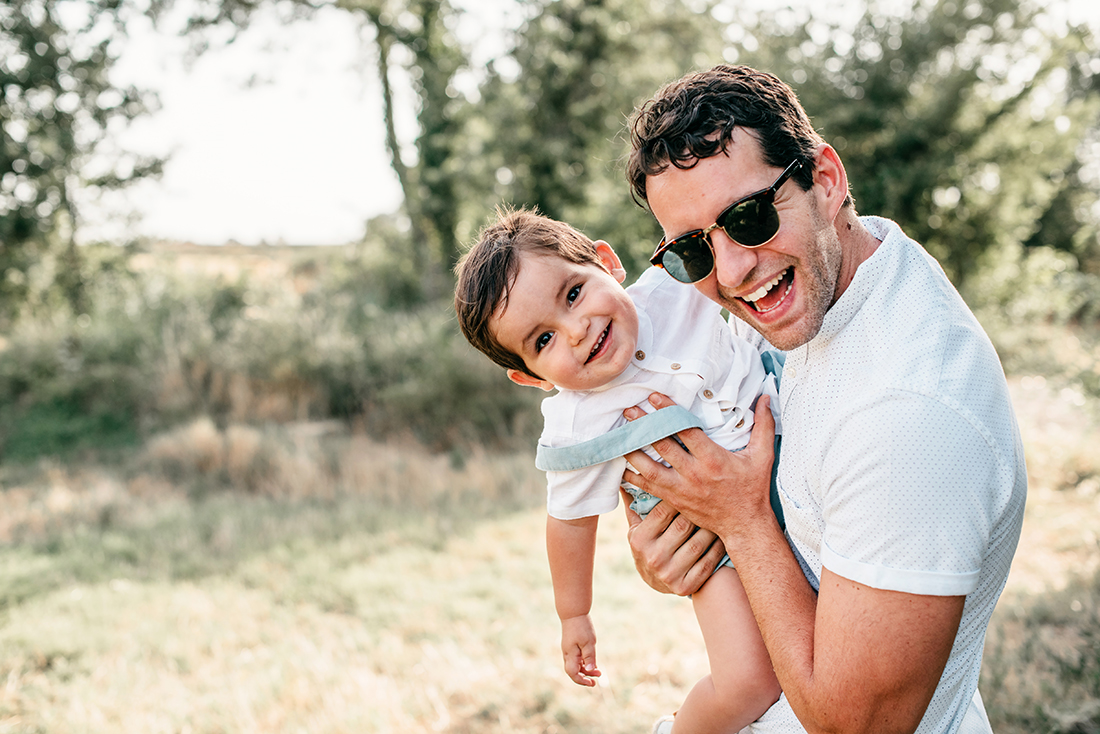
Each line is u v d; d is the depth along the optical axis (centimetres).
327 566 511
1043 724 270
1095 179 1919
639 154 132
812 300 125
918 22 1318
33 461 869
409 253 1588
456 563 509
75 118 1470
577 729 312
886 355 118
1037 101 1337
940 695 131
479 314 175
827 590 119
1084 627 343
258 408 935
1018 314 1281
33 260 1446
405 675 367
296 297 1225
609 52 1539
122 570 524
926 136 1296
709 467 144
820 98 1325
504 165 1516
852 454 115
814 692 122
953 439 109
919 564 109
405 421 897
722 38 1573
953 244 1335
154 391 985
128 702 347
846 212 132
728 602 159
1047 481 598
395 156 1608
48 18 1422
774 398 164
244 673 371
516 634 398
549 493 180
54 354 1066
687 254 130
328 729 318
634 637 390
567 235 181
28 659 398
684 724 169
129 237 1524
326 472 754
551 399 180
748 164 122
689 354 168
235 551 558
